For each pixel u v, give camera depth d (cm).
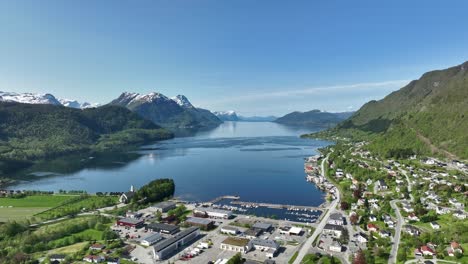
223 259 16388
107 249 17850
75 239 18950
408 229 19162
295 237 19338
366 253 16075
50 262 16012
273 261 15850
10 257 16388
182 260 16638
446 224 19875
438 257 15662
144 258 16912
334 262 15825
